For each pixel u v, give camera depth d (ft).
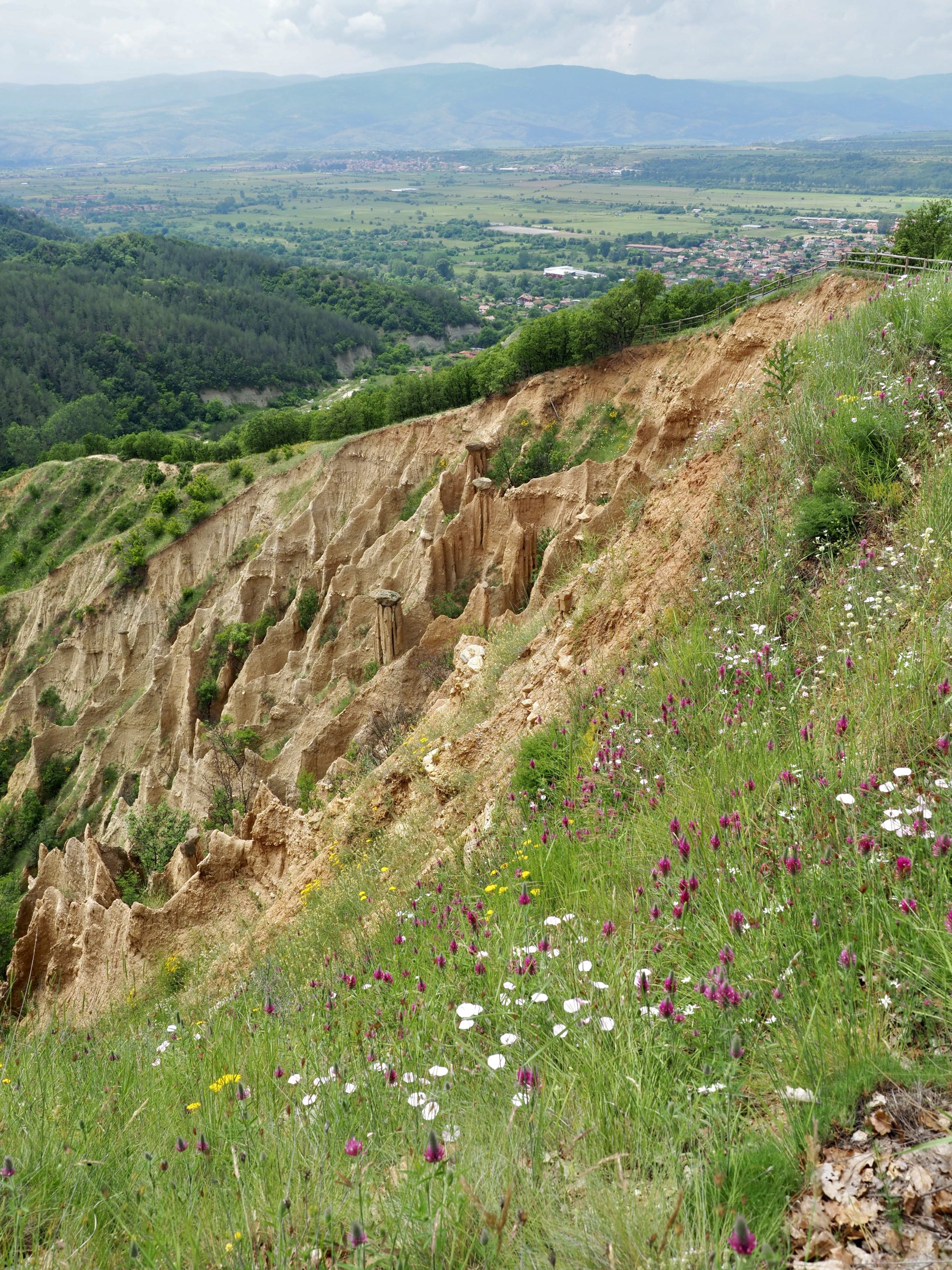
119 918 74.54
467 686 65.36
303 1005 24.61
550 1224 11.51
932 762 18.72
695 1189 11.54
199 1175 15.39
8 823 181.98
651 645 38.34
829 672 25.38
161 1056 25.09
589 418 168.55
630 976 16.80
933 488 30.07
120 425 507.30
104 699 209.46
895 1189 11.18
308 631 177.99
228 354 594.24
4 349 535.19
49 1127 19.01
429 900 30.32
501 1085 15.70
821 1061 13.17
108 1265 13.89
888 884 16.08
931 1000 13.39
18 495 302.45
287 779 120.67
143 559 233.35
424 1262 11.27
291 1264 11.90
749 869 18.47
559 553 107.86
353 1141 13.47
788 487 38.81
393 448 199.62
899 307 45.93
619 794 27.84
